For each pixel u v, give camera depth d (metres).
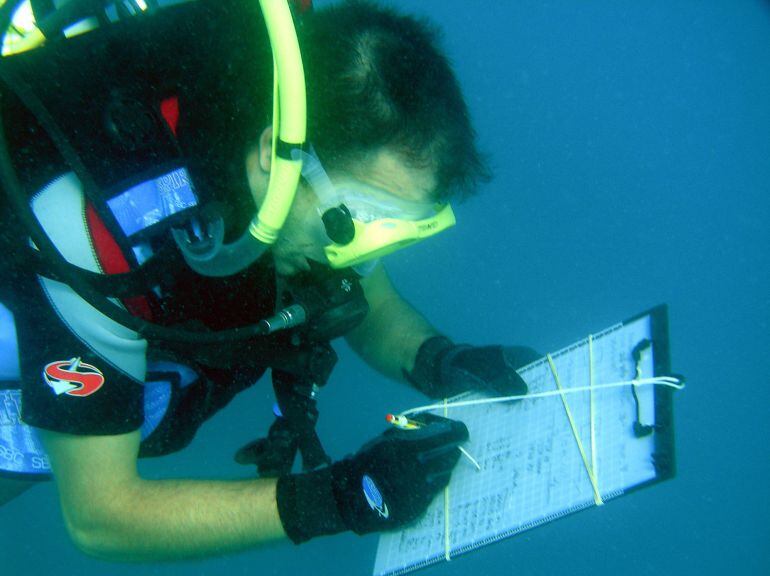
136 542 0.99
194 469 2.71
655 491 2.56
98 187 0.84
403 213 0.90
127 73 0.91
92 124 0.87
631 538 2.54
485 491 1.04
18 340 0.92
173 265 0.90
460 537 0.99
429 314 2.88
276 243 0.97
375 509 1.01
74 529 1.01
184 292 0.98
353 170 0.83
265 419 2.70
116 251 0.87
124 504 0.98
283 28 0.69
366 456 1.07
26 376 0.91
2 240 0.83
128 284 0.86
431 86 0.83
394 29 0.87
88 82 0.89
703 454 2.52
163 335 0.84
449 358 1.40
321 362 1.15
